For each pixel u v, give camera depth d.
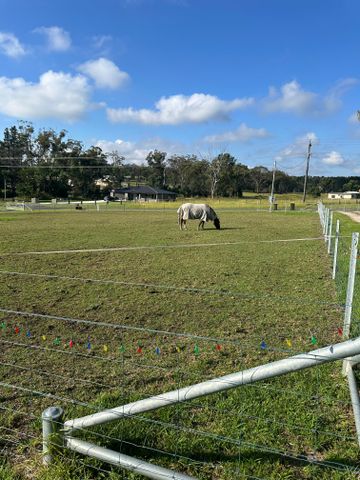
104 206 51.56
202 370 4.02
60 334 5.11
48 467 2.52
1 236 16.69
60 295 7.01
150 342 4.81
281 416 3.14
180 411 3.20
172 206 52.72
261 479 2.46
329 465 2.57
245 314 5.84
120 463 2.34
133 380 3.84
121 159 94.00
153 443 2.84
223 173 88.94
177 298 6.74
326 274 8.68
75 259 10.92
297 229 19.88
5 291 7.27
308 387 3.55
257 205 53.06
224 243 14.03
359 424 2.78
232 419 3.09
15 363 4.22
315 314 5.77
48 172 78.94
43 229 20.06
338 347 2.08
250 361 4.23
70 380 3.85
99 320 5.70
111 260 10.73
